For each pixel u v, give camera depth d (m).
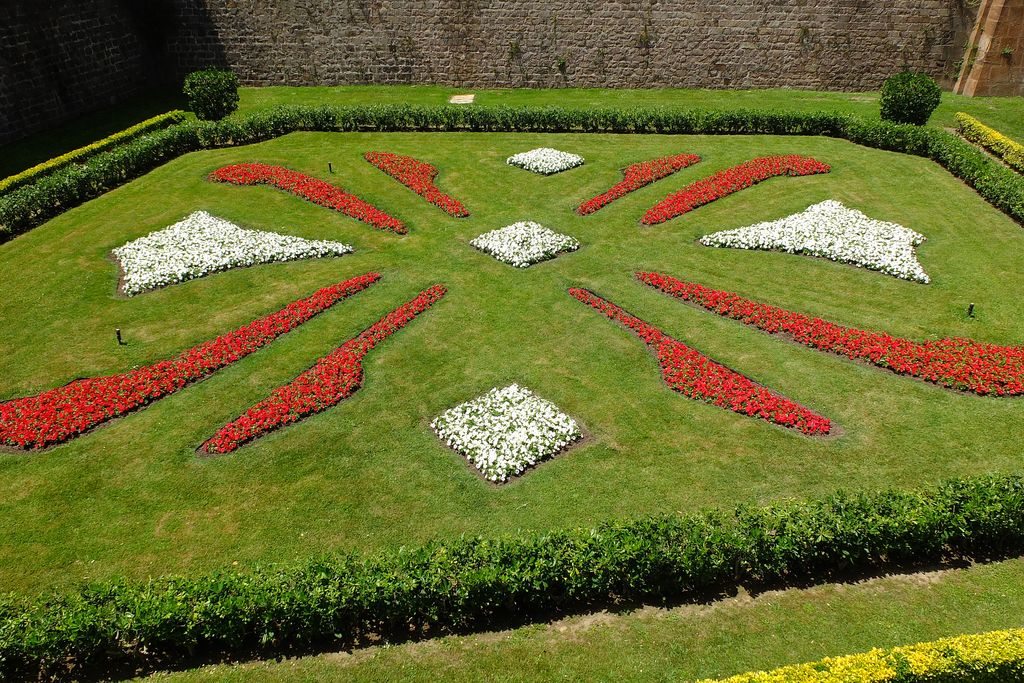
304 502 10.41
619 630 8.41
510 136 25.56
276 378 12.97
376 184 21.19
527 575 8.35
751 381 12.75
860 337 13.55
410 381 12.88
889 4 27.86
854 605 8.68
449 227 18.61
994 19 26.98
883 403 12.11
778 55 29.33
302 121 26.16
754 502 10.24
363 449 11.40
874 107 27.08
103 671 8.05
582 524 9.96
